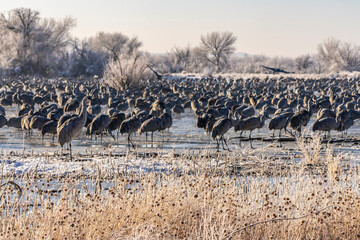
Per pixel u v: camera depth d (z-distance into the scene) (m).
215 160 15.19
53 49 102.00
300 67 135.62
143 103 35.31
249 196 9.17
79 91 53.34
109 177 12.64
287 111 29.31
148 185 8.96
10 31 96.31
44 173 13.46
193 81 77.62
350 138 22.03
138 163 14.60
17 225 7.44
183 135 23.67
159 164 14.48
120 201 8.24
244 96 44.75
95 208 7.89
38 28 97.94
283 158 16.50
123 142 21.39
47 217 7.52
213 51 133.25
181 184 9.59
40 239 6.96
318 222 7.85
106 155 17.16
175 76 91.75
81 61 100.81
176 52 134.50
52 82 80.56
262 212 8.07
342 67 114.81
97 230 7.46
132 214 7.97
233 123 22.12
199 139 22.31
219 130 19.58
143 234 7.17
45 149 19.06
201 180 9.31
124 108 36.88
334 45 117.50
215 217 7.88
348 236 7.90
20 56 95.38
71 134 16.66
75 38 103.50
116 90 51.06
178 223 7.91
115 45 113.94
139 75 55.16
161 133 24.39
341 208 8.35
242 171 13.60
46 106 31.70
